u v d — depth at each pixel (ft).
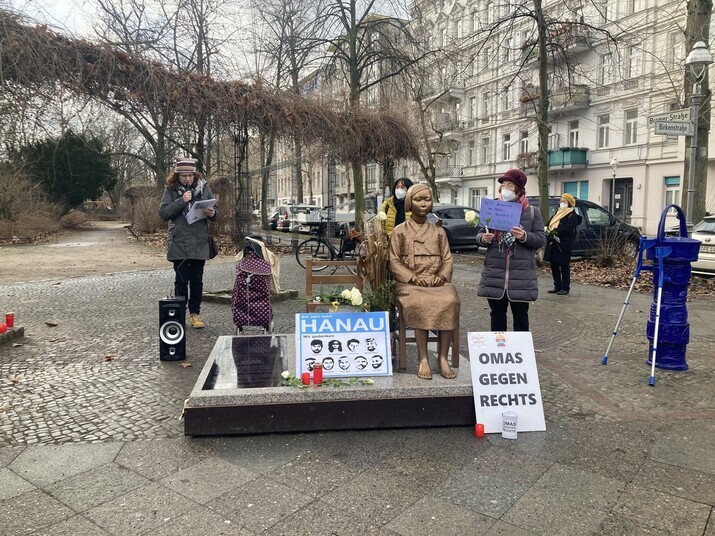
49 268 44.01
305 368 13.17
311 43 65.62
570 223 31.94
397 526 8.89
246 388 12.40
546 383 16.29
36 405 14.02
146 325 23.04
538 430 12.69
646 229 98.68
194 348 19.54
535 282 16.49
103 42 30.50
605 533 8.78
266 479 10.36
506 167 125.80
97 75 30.60
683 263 17.22
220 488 10.02
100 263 48.26
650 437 12.44
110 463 10.94
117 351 19.07
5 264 47.01
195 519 9.05
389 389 12.47
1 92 27.45
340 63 68.80
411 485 10.18
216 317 24.67
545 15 51.29
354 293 13.92
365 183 90.38
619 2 92.63
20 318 24.36
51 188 107.34
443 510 9.37
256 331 21.98
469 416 12.76
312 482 10.25
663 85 89.66
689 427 13.02
